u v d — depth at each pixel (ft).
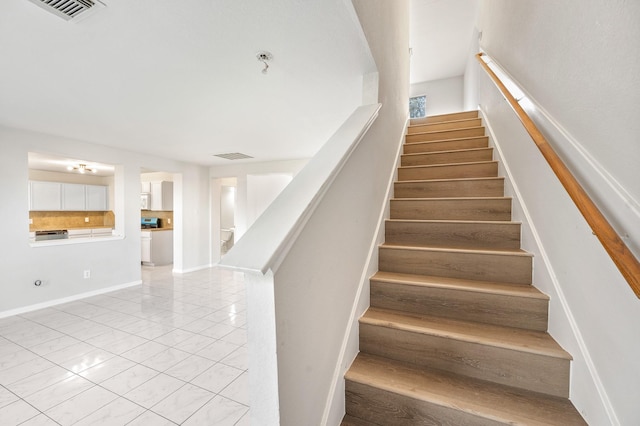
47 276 12.21
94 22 4.74
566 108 4.12
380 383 4.25
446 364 4.56
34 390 6.60
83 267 13.52
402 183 8.46
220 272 19.54
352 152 4.81
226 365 7.69
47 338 9.28
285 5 4.40
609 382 3.20
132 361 7.88
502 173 7.82
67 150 12.66
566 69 4.12
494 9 8.76
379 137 6.85
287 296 3.00
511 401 3.88
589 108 3.54
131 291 14.82
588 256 3.64
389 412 4.16
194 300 13.41
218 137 12.63
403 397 4.07
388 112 7.77
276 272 2.78
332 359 4.17
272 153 16.22
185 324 10.52
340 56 5.92
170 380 7.00
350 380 4.39
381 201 7.10
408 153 10.69
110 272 14.65
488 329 4.76
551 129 4.48
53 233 15.72
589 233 3.62
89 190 21.52
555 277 4.54
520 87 5.85
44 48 5.50
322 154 4.35
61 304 12.62
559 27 4.34
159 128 11.17
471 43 16.40
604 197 3.17
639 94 2.66
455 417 3.78
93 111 9.13
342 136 4.87
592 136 3.48
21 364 7.72
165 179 23.66
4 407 6.03
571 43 3.98
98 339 9.23
